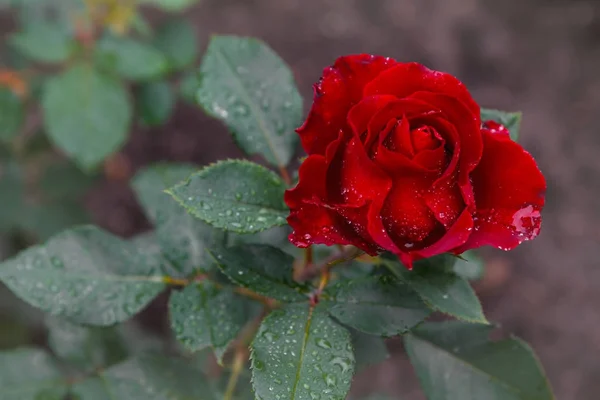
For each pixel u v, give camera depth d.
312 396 0.68
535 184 0.67
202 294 0.76
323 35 1.57
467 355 0.76
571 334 1.33
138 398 0.79
